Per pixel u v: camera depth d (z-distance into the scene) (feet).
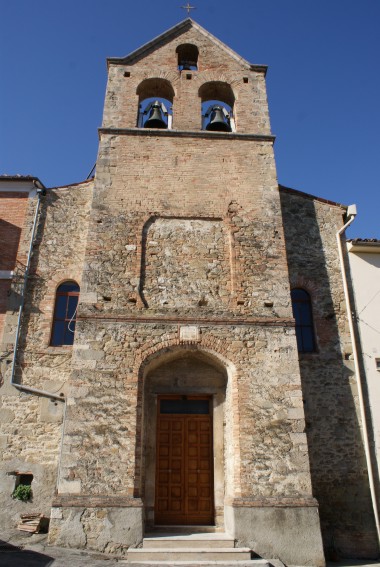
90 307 39.55
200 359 41.32
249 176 47.09
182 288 41.37
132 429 35.55
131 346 38.32
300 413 37.17
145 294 40.81
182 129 49.52
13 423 40.45
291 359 38.96
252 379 38.01
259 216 45.09
